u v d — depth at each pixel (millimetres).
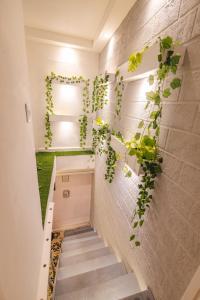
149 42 1400
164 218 1214
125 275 1726
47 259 1314
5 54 640
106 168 2721
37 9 2195
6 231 567
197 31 879
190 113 948
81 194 4273
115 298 1496
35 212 1144
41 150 3697
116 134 2221
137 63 1337
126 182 1928
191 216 954
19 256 714
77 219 4477
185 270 1008
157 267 1319
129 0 1649
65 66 3324
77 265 2066
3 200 558
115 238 2350
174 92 1076
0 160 550
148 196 1390
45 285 1105
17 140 776
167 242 1186
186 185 990
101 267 1947
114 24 2133
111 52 2547
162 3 1198
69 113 3631
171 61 974
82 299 1479
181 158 1027
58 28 2730
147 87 1441
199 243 900
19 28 884
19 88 848
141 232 1571
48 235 1561
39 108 3422
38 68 3201
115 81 2246
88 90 3592
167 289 1195
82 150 3936
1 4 603
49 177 2537
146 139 1281
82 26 2607
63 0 1993
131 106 1789
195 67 901
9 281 562
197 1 874
